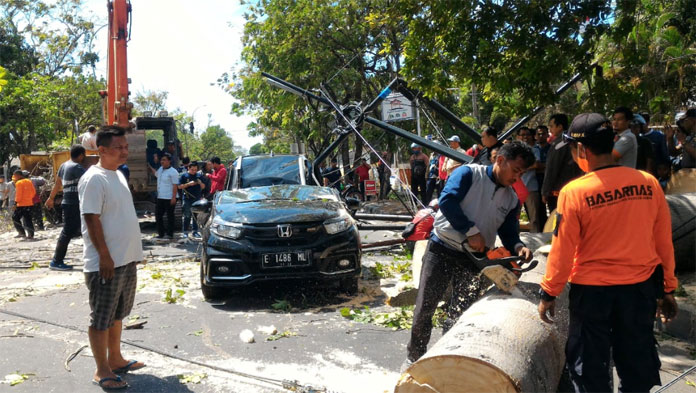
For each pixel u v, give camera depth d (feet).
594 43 25.13
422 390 9.73
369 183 67.56
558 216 10.14
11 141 125.49
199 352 16.62
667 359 15.23
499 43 25.39
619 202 9.82
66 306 22.12
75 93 134.72
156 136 61.31
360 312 20.21
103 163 14.08
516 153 12.80
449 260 13.82
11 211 56.39
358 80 68.69
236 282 21.17
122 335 18.20
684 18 45.14
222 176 44.34
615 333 10.09
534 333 10.87
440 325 18.28
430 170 51.65
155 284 25.30
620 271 9.82
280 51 67.21
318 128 71.05
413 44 26.73
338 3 67.72
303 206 23.09
